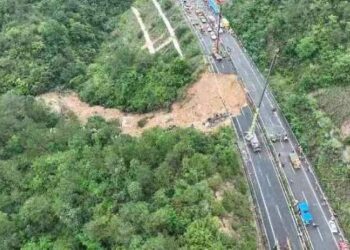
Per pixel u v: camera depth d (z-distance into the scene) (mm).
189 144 108875
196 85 145125
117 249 87750
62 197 99938
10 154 124000
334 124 120188
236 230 92625
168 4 194500
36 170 112938
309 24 145625
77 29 187750
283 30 151625
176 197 92875
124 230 88562
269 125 129750
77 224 95750
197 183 95688
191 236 84562
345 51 134500
